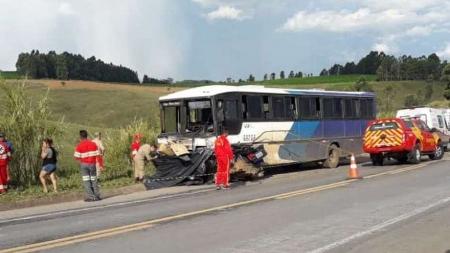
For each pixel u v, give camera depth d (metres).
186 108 20.34
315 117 24.72
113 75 142.25
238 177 20.42
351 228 10.02
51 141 17.55
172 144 20.05
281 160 22.66
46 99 20.73
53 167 17.42
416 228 9.95
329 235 9.45
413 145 24.75
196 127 20.16
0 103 19.83
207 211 12.52
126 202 15.40
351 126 26.98
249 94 21.41
